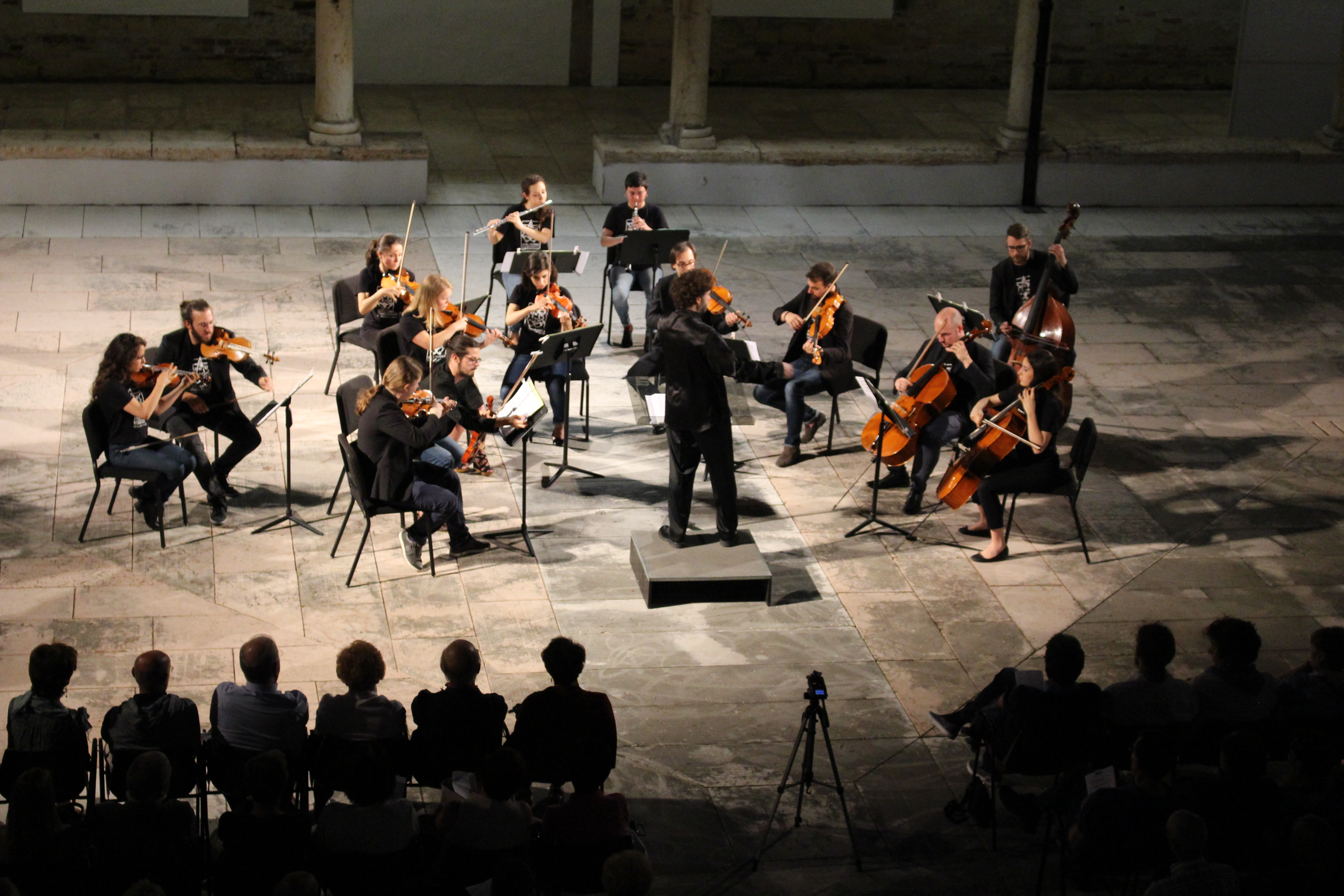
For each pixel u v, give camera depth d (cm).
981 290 1276
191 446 840
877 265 1318
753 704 727
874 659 770
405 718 599
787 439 963
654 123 1648
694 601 809
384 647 748
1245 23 1534
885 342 961
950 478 856
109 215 1304
